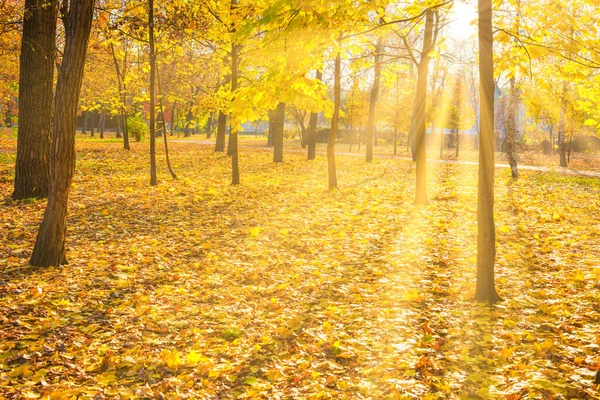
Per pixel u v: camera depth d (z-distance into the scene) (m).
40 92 11.61
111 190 13.98
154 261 7.76
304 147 47.28
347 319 5.52
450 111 38.22
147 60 18.19
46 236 7.14
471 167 26.09
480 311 5.56
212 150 33.97
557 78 6.71
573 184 18.30
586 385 3.72
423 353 4.54
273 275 7.24
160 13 14.20
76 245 8.42
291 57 5.01
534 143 53.34
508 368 4.14
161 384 4.05
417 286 6.61
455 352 4.55
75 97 7.04
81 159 22.62
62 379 4.07
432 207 12.61
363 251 8.56
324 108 5.48
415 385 3.94
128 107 30.33
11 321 5.12
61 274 6.81
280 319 5.54
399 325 5.26
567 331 4.82
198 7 13.11
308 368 4.38
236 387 4.09
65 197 7.23
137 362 4.45
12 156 21.50
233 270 7.46
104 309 5.74
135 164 21.94
